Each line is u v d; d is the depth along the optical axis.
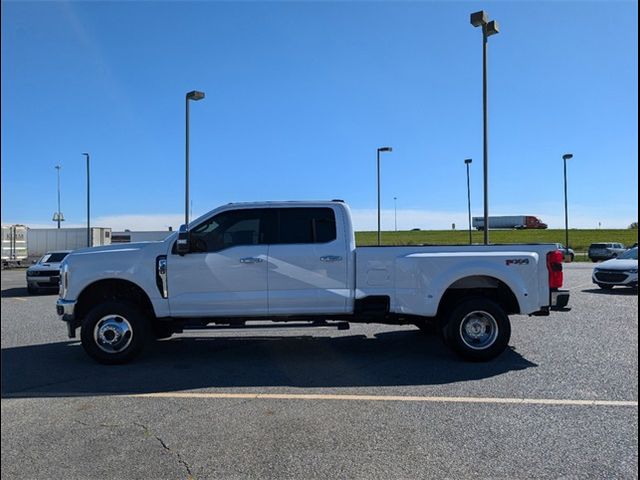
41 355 8.16
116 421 5.10
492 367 7.06
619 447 4.34
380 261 7.49
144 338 7.47
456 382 6.35
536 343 8.52
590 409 5.28
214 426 4.93
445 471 3.95
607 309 12.63
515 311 7.78
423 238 73.19
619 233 81.81
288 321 7.87
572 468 3.98
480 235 78.12
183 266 7.48
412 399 5.67
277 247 7.54
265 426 4.91
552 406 5.38
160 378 6.69
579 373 6.66
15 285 24.20
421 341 9.03
